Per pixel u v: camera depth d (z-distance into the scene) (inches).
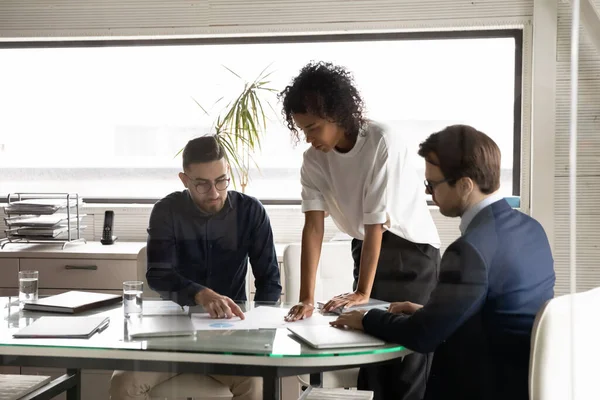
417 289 64.9
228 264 66.2
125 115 68.5
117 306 62.4
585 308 53.6
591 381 52.7
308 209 68.6
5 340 53.1
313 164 68.4
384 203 65.3
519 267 55.4
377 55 67.5
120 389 55.1
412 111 67.9
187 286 64.6
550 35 68.8
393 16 69.0
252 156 69.0
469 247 55.7
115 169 68.1
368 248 65.6
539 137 69.4
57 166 67.3
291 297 69.0
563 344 52.7
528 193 68.3
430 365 55.9
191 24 69.1
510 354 54.7
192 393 56.5
